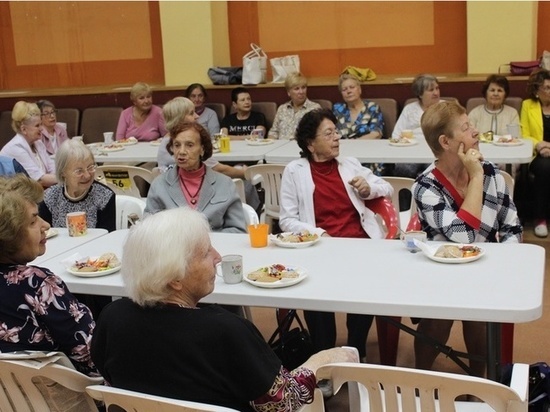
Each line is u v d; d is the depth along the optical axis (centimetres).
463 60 675
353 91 598
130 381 166
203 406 145
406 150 483
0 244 194
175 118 442
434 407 154
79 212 317
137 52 769
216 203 325
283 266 241
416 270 237
